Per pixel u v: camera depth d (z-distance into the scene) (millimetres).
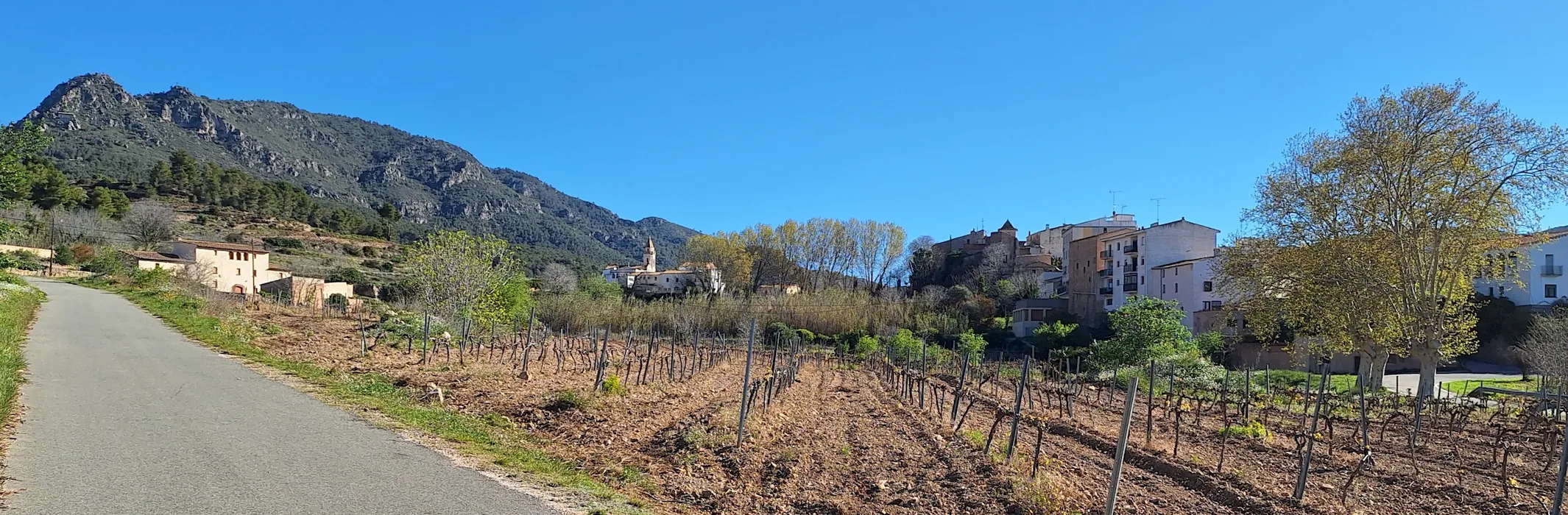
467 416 10383
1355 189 26641
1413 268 26734
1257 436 11977
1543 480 9172
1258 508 7430
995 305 63781
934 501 7148
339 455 7562
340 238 98000
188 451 7422
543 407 11055
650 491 7141
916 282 95000
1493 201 25297
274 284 49250
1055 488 7480
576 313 48094
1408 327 25969
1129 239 63719
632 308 51719
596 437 9438
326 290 53125
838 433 10609
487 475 7152
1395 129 25547
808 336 47406
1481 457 10766
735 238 86625
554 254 139500
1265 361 43375
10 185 20594
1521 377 34625
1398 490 8477
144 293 34281
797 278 90375
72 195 72625
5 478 6184
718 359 25953
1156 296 59500
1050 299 64250
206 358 14773
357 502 6082
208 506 5797
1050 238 97125
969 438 10359
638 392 13391
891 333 49969
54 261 54250
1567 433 6512
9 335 15984
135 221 70062
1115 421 14164
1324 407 18234
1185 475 8703
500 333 25953
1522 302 47000
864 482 7781
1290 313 28781
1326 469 9547
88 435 7883
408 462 7422
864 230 91688
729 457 8586
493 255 27672
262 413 9477
